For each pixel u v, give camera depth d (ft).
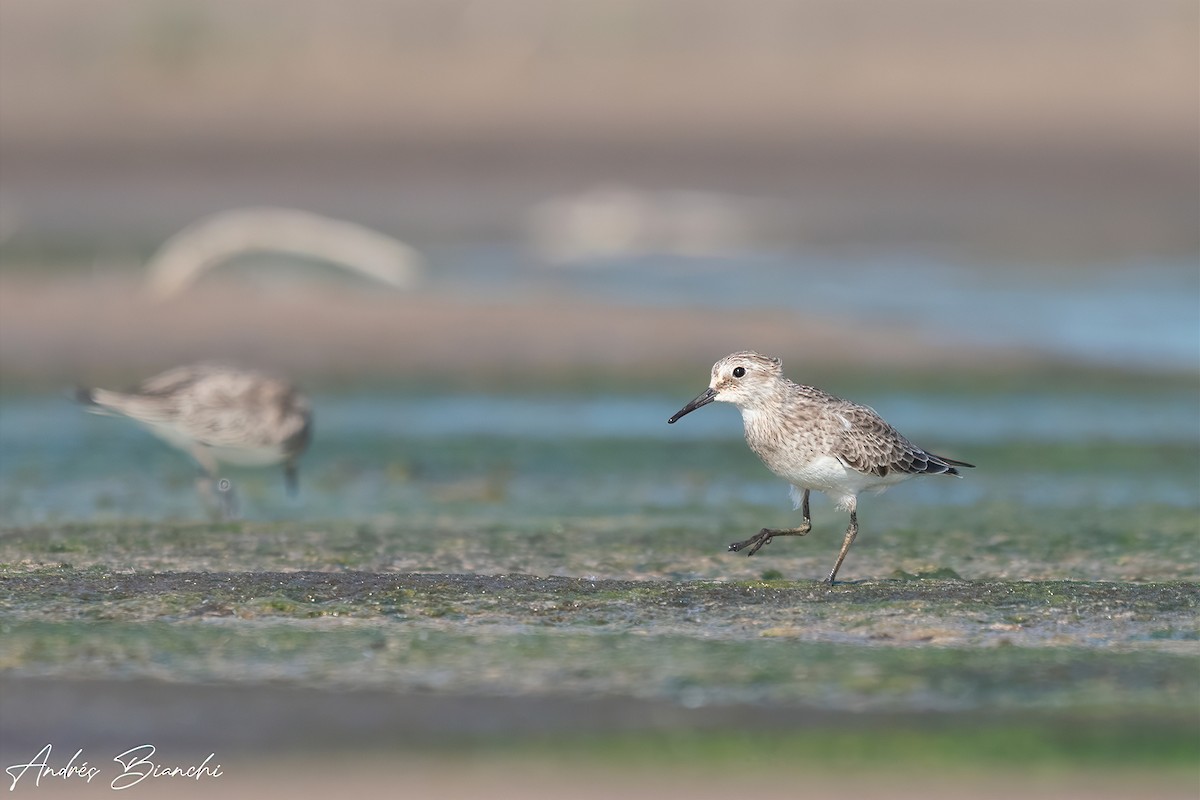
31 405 63.77
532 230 115.85
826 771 24.48
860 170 144.77
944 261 103.24
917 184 138.72
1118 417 63.36
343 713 27.07
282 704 27.48
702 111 167.12
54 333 73.36
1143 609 34.50
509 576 38.04
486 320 76.64
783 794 23.50
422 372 69.72
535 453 57.57
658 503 50.37
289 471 50.72
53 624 32.09
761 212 124.36
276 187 136.67
